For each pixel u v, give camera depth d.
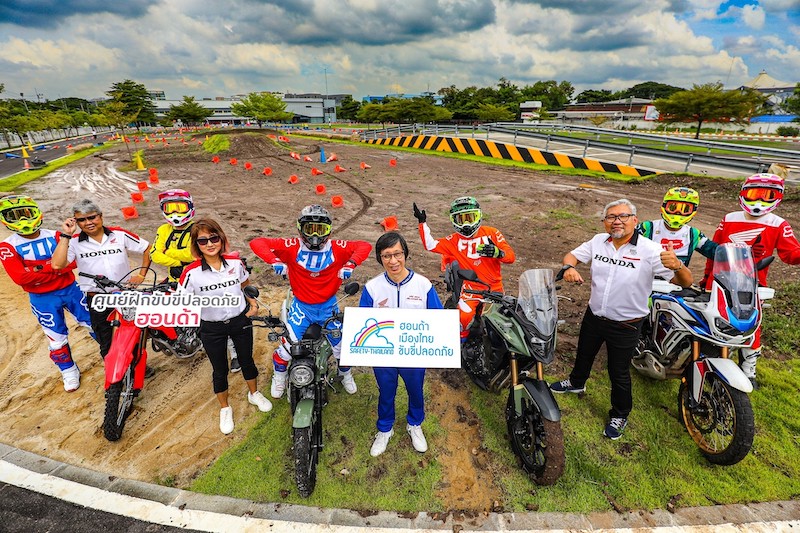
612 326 3.51
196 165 22.14
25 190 16.08
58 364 4.46
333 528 2.94
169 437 3.84
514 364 3.48
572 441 3.72
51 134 65.19
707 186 12.86
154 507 3.11
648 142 25.61
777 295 6.12
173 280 4.52
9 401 4.31
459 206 4.27
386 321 3.30
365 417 4.10
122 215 11.81
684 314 3.58
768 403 4.09
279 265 3.77
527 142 26.05
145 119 69.00
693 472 3.39
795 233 8.67
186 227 4.50
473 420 4.04
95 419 4.07
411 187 15.02
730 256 3.41
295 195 14.11
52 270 4.16
